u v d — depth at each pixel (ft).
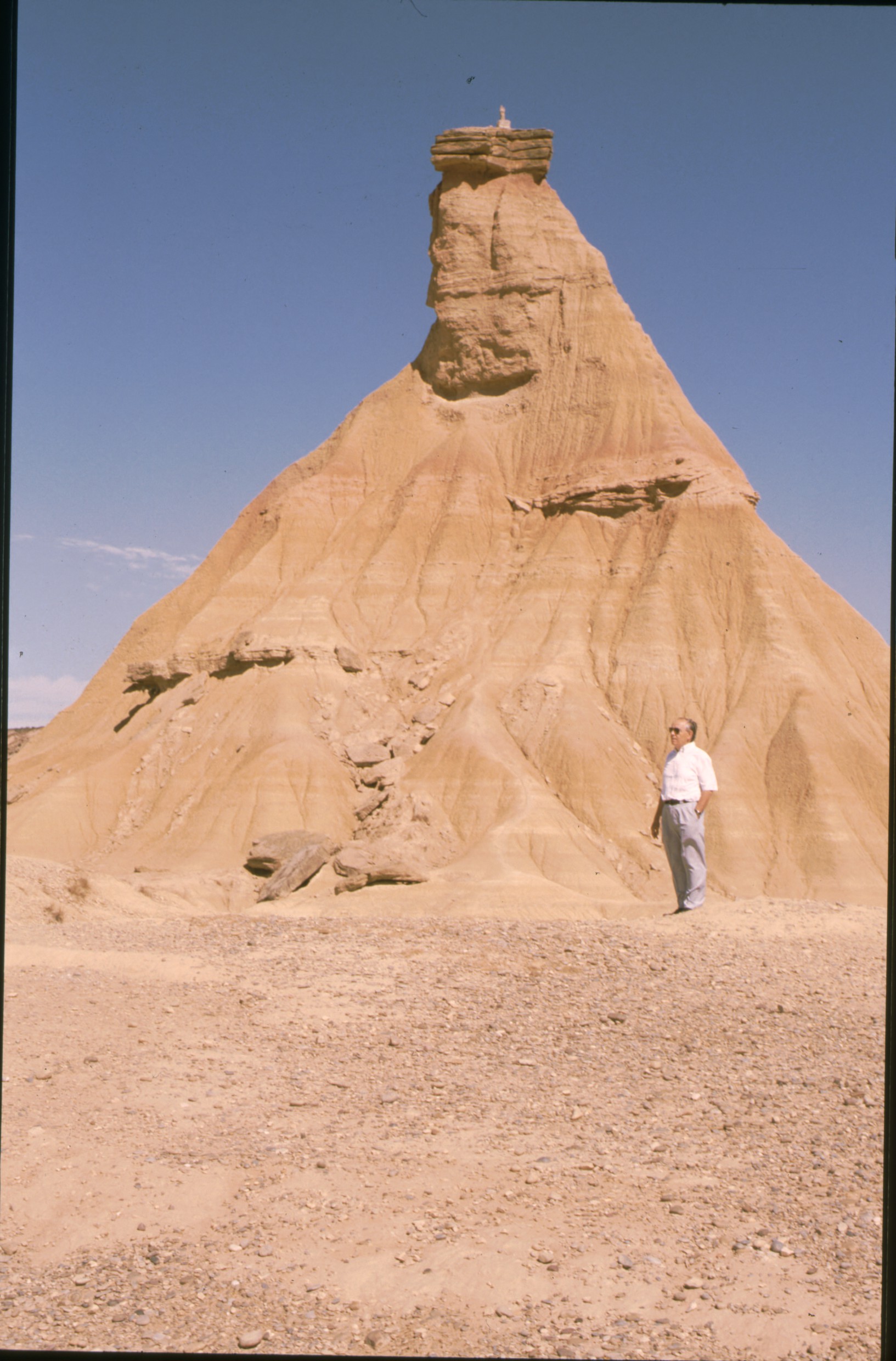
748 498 207.62
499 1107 26.89
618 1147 24.75
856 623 200.03
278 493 237.25
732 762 176.45
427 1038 31.40
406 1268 19.35
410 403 228.22
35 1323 17.26
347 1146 24.48
